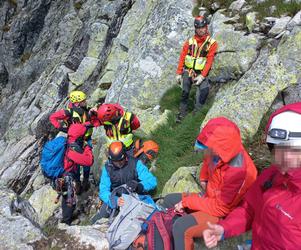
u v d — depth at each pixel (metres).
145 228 4.85
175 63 12.15
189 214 4.74
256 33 10.18
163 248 4.68
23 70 25.41
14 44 26.45
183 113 10.36
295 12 10.09
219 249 5.04
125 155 6.58
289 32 9.25
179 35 12.38
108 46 18.61
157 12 13.55
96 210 10.03
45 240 5.92
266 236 3.24
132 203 5.21
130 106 12.19
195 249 5.04
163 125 10.72
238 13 11.15
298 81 7.85
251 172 4.45
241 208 3.79
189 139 9.60
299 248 3.05
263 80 8.13
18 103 22.38
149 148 8.32
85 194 10.56
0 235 5.95
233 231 3.74
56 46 24.00
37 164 16.38
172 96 11.76
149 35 13.03
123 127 8.38
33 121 19.48
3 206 6.46
